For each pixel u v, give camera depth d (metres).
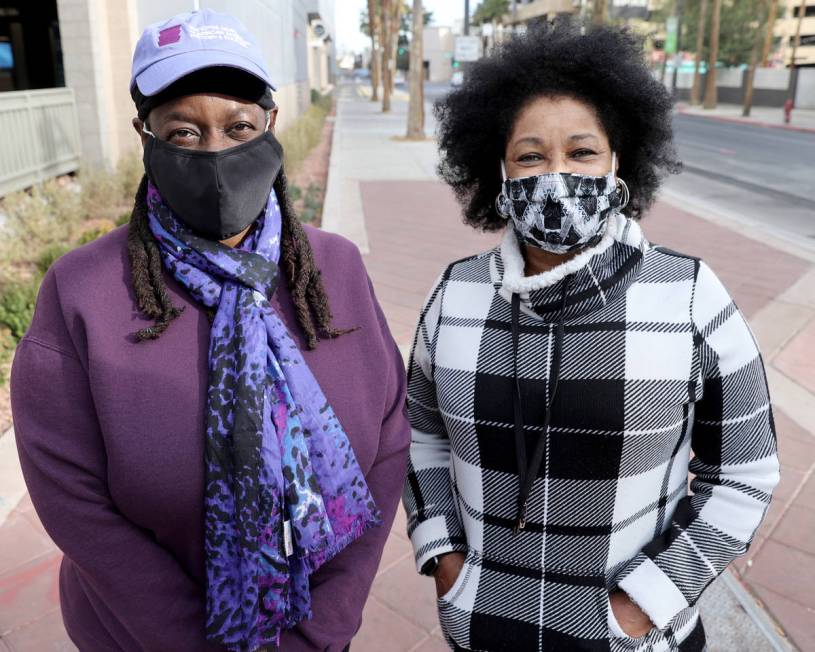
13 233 6.92
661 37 50.44
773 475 1.37
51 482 1.20
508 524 1.45
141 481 1.19
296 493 1.22
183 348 1.23
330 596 1.34
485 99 1.50
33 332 1.23
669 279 1.36
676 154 1.56
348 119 30.31
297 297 1.32
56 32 14.23
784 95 46.62
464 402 1.44
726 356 1.33
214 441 1.19
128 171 9.88
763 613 2.57
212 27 1.24
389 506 1.43
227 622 1.22
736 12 51.75
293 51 24.20
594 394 1.34
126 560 1.21
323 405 1.28
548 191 1.37
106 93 10.97
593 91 1.41
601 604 1.39
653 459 1.38
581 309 1.35
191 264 1.25
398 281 6.95
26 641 2.42
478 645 1.45
